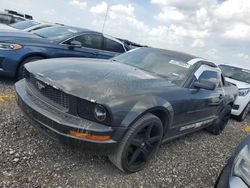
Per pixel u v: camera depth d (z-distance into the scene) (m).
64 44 6.20
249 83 8.10
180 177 3.54
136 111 2.88
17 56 5.33
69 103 2.78
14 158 3.01
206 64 4.60
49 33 6.50
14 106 4.39
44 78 3.02
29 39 5.69
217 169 4.07
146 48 4.91
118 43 7.52
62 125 2.70
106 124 2.73
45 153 3.25
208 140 5.25
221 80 5.24
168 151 4.21
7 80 5.79
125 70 3.67
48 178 2.82
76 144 2.71
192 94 3.87
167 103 3.31
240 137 6.15
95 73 3.22
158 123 3.26
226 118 5.82
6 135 3.45
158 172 3.49
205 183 3.57
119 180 3.09
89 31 6.79
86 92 2.75
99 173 3.12
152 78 3.63
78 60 3.76
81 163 3.23
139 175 3.30
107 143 2.74
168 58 4.40
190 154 4.33
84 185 2.86
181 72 4.07
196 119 4.29
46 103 2.98
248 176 2.38
